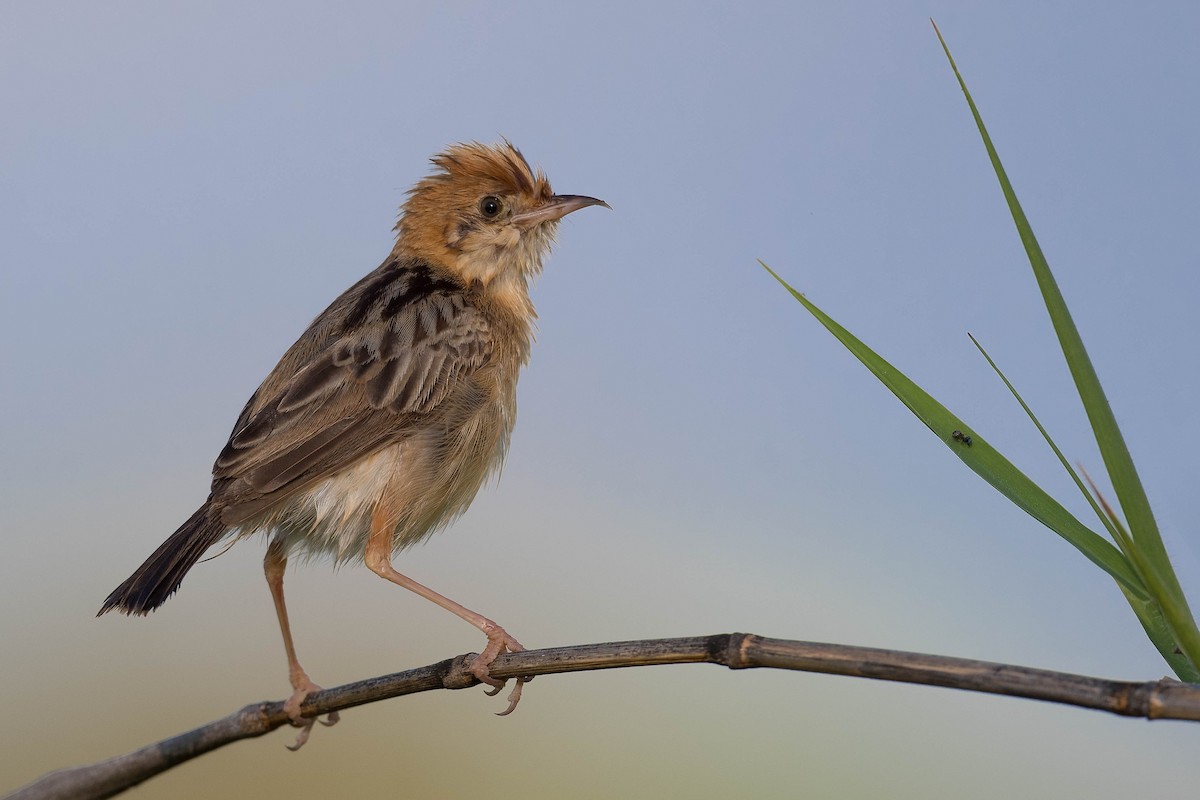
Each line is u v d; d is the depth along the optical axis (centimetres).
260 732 744
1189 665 539
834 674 522
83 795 676
